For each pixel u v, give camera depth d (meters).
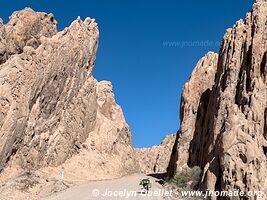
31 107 43.06
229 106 31.72
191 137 44.31
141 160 110.75
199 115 43.34
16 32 43.62
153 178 54.19
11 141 38.56
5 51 41.53
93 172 52.56
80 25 57.81
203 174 29.83
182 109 49.41
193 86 48.44
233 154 26.52
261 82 30.11
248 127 27.94
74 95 54.12
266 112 28.38
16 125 39.16
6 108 38.56
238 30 35.59
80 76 56.44
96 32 62.97
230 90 32.62
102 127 64.44
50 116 47.66
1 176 36.88
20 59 42.28
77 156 53.38
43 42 46.69
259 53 31.39
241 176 25.36
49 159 46.16
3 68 40.62
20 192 34.81
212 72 47.88
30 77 42.53
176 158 44.12
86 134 58.59
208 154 31.64
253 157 25.88
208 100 42.66
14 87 40.09
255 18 34.50
